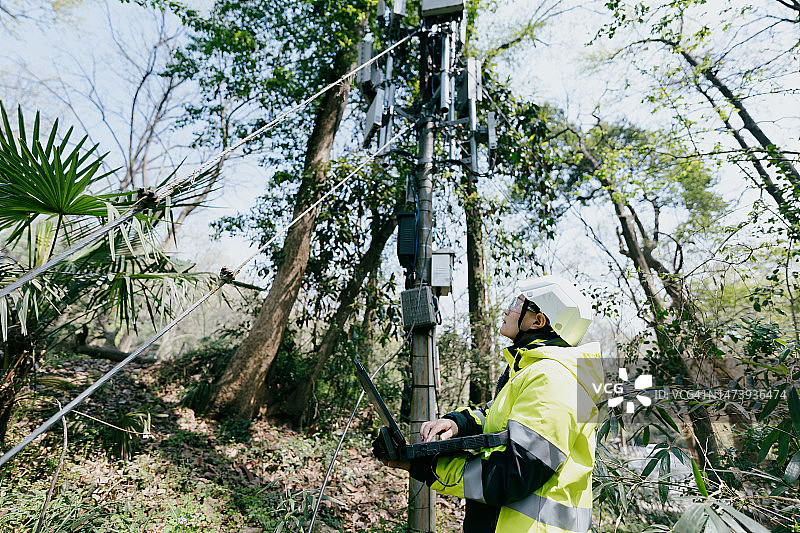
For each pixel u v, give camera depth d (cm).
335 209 898
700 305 654
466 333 950
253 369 805
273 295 853
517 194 1122
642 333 730
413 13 992
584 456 130
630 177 939
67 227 352
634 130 1185
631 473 250
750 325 383
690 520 149
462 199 978
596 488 252
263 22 1002
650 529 186
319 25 962
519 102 933
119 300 369
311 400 882
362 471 716
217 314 1272
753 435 390
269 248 982
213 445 680
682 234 910
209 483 560
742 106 845
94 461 533
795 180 619
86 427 586
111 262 403
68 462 512
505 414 136
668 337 643
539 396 125
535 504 122
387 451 135
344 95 976
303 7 962
